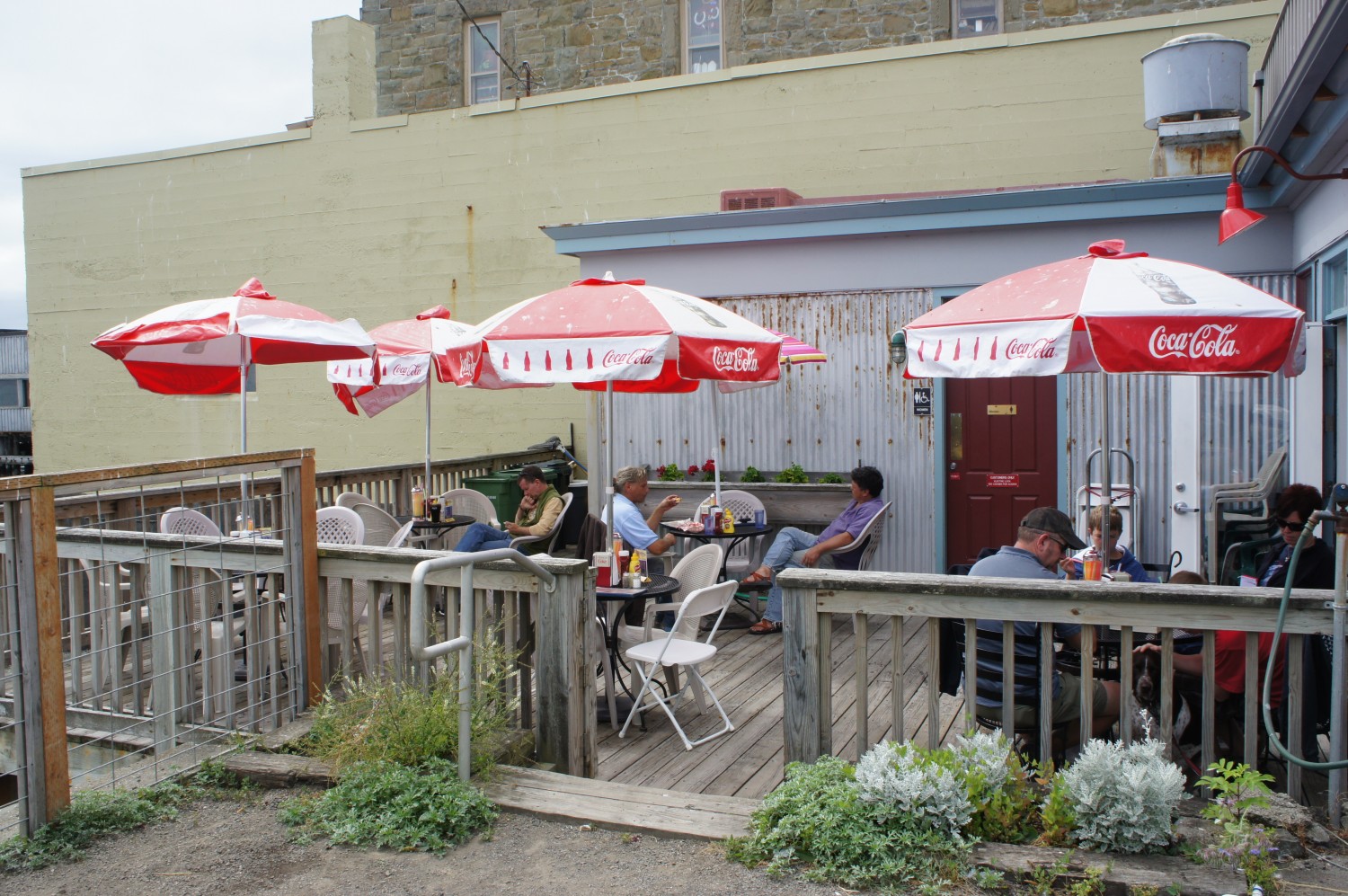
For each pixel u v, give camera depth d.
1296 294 7.32
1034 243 7.96
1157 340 3.83
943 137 10.54
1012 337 4.07
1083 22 12.05
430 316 8.18
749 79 11.26
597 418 9.43
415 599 3.62
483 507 8.79
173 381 7.52
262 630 4.94
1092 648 3.60
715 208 11.44
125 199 13.88
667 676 5.52
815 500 8.48
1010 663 3.68
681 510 8.87
